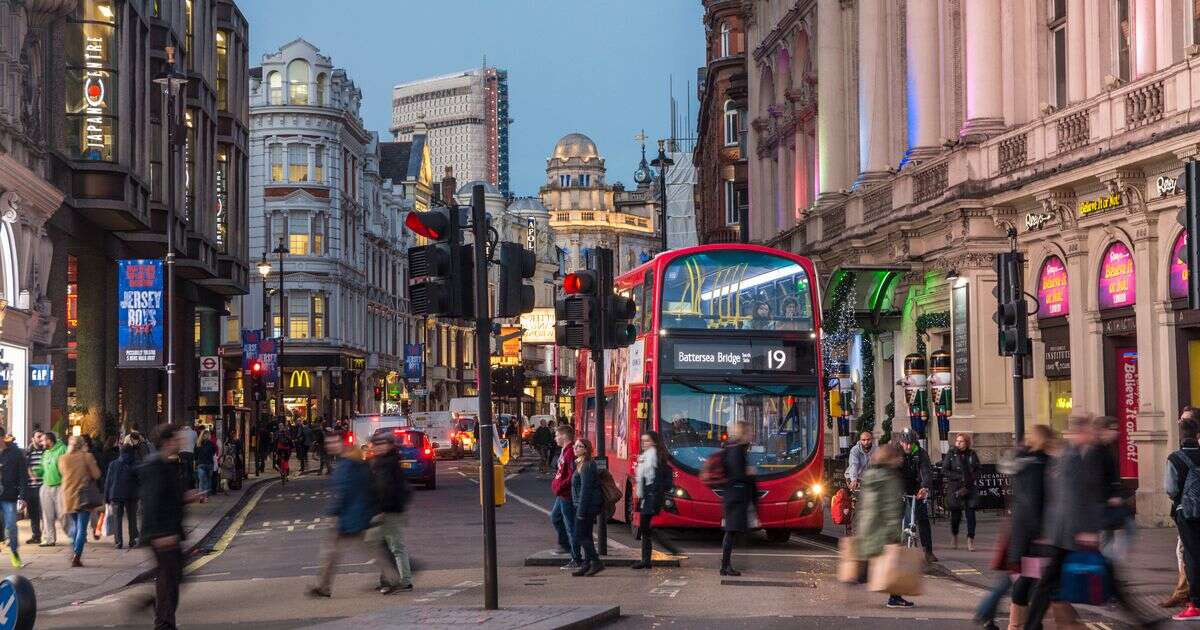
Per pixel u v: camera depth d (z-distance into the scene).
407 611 16.72
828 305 41.19
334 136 94.50
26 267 35.53
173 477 15.54
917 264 38.88
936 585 20.48
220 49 60.22
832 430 47.50
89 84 40.69
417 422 83.00
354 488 19.36
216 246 56.91
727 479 21.48
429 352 126.06
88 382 44.00
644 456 22.86
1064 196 31.23
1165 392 27.97
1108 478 13.50
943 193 37.09
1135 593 18.09
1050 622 16.52
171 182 36.91
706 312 27.41
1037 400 33.88
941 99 39.44
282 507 41.44
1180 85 26.80
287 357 92.31
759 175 62.34
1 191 33.34
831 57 49.94
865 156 45.34
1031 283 33.78
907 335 41.19
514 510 38.31
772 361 27.42
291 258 92.44
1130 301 29.41
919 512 22.58
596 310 23.31
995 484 32.59
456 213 16.62
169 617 15.39
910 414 38.28
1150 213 28.34
